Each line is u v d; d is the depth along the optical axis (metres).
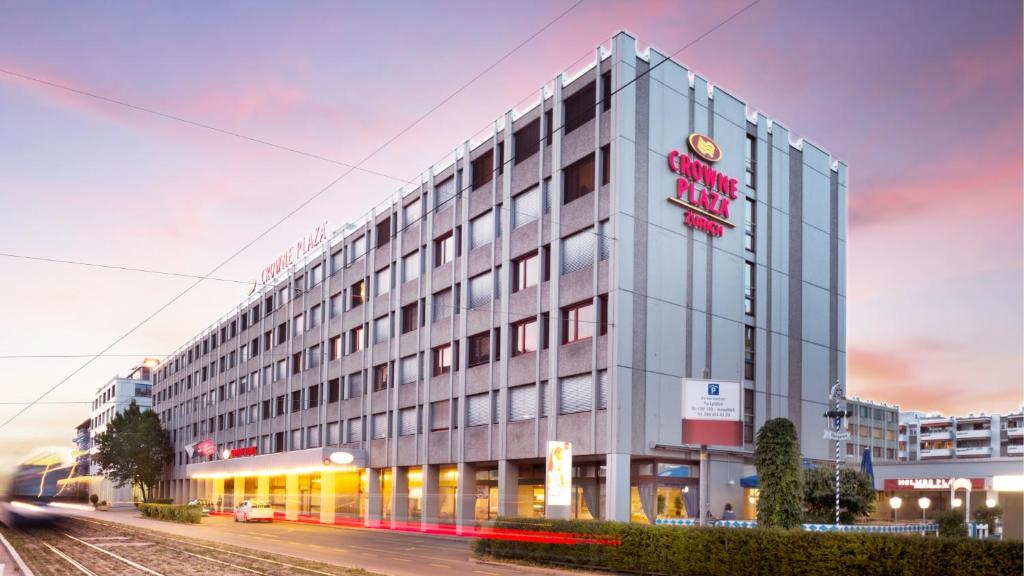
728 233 40.75
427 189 51.31
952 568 16.30
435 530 46.97
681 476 37.28
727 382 28.28
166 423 106.81
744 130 42.38
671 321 37.59
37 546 32.34
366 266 57.78
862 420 107.62
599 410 36.06
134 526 49.41
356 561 25.81
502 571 23.59
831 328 45.59
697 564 21.12
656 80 38.50
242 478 75.44
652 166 37.78
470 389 44.84
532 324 40.94
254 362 77.56
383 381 54.66
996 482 16.84
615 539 23.16
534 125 42.31
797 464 26.41
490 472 43.97
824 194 46.53
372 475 54.06
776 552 19.53
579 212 38.50
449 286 47.91
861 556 17.88
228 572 22.16
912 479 56.34
